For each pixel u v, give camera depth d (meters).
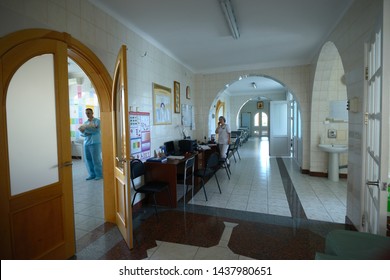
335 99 4.59
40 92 1.75
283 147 7.27
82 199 3.50
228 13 2.73
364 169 1.93
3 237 1.50
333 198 3.42
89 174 4.67
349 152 2.54
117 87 2.43
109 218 2.71
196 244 2.20
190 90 5.52
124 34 2.93
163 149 3.85
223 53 4.45
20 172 1.61
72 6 2.10
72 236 2.00
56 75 1.85
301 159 5.27
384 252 1.23
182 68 5.01
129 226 2.10
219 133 5.26
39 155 1.74
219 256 2.00
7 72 1.51
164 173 3.23
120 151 2.49
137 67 3.22
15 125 1.58
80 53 2.18
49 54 1.81
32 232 1.69
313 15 2.91
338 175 4.42
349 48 2.52
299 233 2.39
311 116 4.72
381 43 1.36
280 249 2.10
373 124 1.75
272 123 7.31
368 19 2.03
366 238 1.33
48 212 1.80
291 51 4.44
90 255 2.02
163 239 2.30
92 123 4.56
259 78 7.30
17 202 1.58
